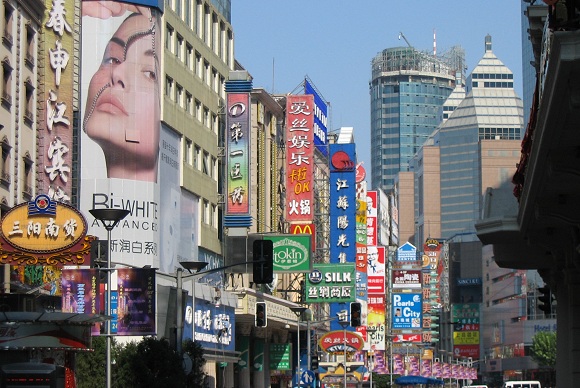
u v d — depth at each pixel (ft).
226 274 321.73
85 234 170.19
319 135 442.91
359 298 518.78
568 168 99.81
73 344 151.53
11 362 149.48
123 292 175.22
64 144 229.04
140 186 254.68
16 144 203.21
